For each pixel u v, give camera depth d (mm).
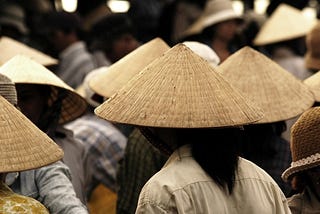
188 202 5246
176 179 5305
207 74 5445
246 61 7062
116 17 11484
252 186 5453
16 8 14391
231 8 12188
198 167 5363
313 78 7617
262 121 6789
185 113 5273
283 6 13383
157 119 5281
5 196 5422
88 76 8836
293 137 5871
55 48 12727
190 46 7574
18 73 6891
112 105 5480
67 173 6070
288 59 12570
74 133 8500
